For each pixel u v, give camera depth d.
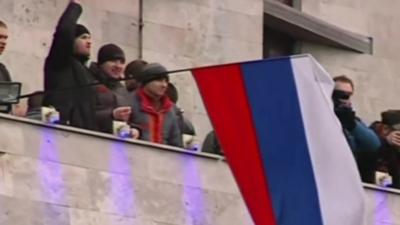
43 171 28.02
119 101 29.34
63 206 28.08
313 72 27.58
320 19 38.00
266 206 27.36
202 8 35.22
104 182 28.56
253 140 27.50
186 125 30.75
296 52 38.00
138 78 29.20
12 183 27.70
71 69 28.92
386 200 31.39
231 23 35.56
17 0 32.91
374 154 31.64
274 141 27.45
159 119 29.66
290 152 27.41
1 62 31.77
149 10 34.66
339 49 38.31
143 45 34.50
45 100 28.83
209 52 35.19
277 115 27.50
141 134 29.48
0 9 32.75
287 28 37.44
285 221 27.27
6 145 27.77
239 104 27.59
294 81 27.55
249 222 29.67
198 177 29.44
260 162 27.44
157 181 29.06
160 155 29.17
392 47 38.66
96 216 28.38
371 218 28.55
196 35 35.09
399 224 31.44
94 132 28.61
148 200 28.92
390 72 38.59
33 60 32.88
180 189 29.25
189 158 29.44
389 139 32.03
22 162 27.86
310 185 27.31
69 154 28.31
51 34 33.16
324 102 27.48
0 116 27.77
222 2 35.50
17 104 29.61
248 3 35.84
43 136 28.12
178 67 34.78
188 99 34.59
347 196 27.23
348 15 38.38
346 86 31.70
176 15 34.94
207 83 27.70
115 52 29.47
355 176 27.27
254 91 27.59
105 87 29.28
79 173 28.36
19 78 32.69
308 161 27.36
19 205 27.69
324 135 27.39
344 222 27.17
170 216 29.09
